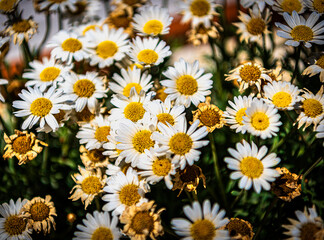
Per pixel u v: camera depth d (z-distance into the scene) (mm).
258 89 317
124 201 289
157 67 369
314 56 326
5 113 370
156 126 291
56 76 354
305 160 318
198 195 333
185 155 276
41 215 312
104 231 288
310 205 319
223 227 262
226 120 305
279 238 311
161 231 275
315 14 323
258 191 265
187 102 315
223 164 350
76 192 318
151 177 275
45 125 324
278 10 358
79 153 363
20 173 364
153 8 374
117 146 288
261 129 285
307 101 300
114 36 375
